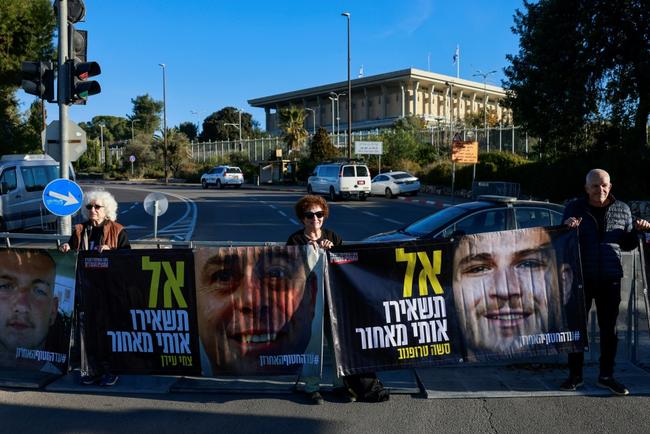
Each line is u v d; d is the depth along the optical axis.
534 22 25.19
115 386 5.58
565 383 5.38
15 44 25.66
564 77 24.22
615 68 23.84
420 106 92.44
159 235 17.95
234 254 5.36
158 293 5.46
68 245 5.69
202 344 5.41
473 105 100.44
